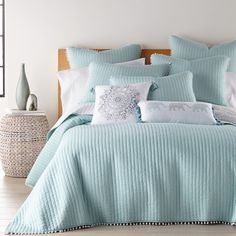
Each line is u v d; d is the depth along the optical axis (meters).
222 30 5.31
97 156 3.37
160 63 4.88
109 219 3.39
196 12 5.30
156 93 4.33
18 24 5.34
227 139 3.41
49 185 3.33
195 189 3.35
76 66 5.14
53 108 5.39
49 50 5.34
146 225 3.39
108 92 4.19
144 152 3.37
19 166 4.86
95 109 4.14
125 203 3.36
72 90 4.95
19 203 3.93
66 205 3.27
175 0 5.30
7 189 4.38
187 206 3.38
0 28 5.95
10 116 4.93
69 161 3.35
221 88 4.75
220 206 3.38
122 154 3.37
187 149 3.36
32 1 5.32
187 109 3.94
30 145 4.84
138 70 4.66
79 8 5.31
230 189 3.37
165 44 5.32
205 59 4.84
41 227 3.25
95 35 5.33
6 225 3.38
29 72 5.37
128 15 5.31
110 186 3.37
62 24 5.33
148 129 3.46
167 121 3.90
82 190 3.36
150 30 5.31
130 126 3.52
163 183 3.35
